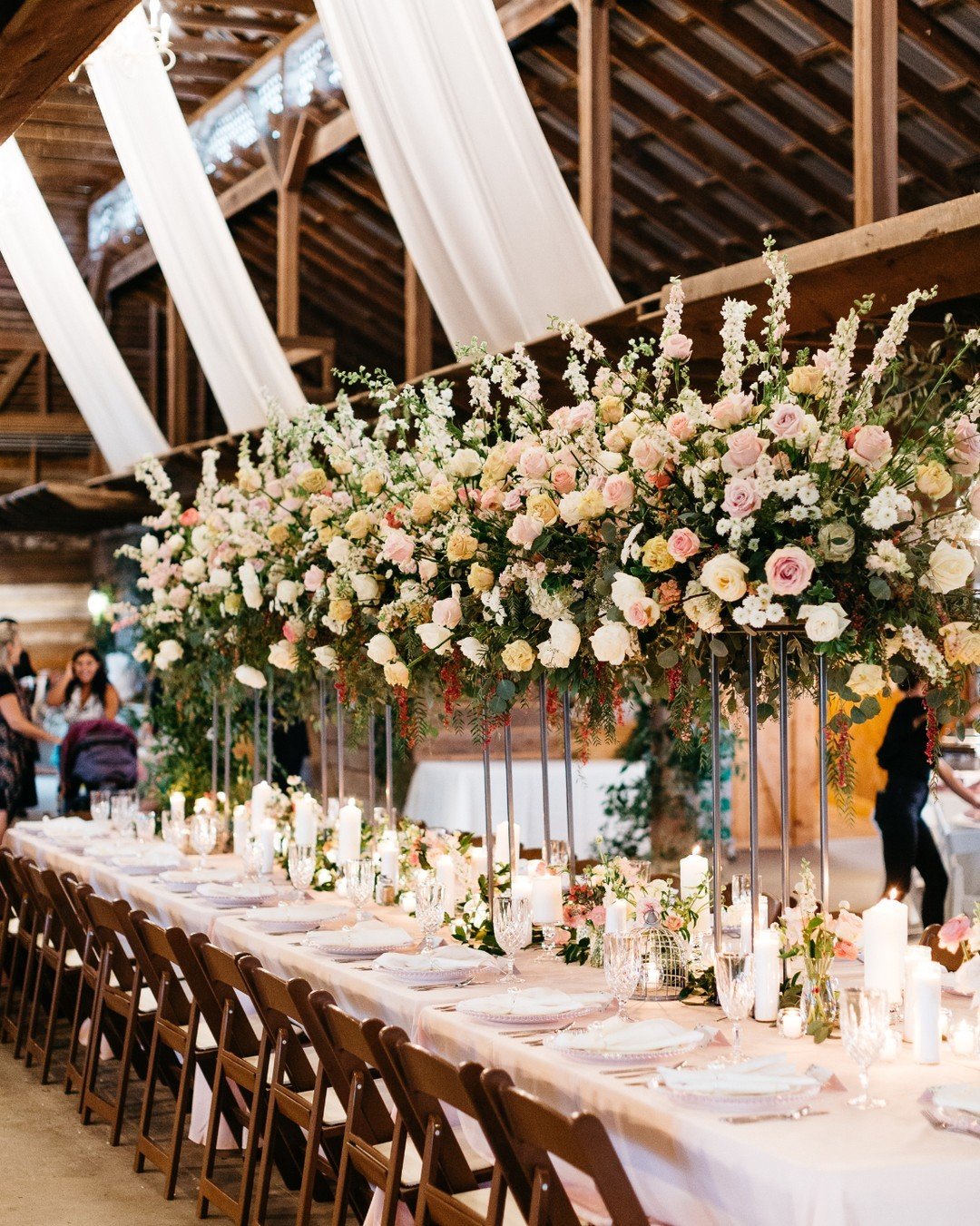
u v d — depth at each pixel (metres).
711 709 3.55
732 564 3.32
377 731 10.16
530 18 8.28
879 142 5.56
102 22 3.82
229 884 5.49
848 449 3.36
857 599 3.39
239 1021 4.25
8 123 4.63
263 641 6.01
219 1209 4.41
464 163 6.11
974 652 3.38
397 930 4.37
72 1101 5.56
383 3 6.07
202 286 8.35
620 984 3.24
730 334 3.52
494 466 3.99
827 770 3.46
